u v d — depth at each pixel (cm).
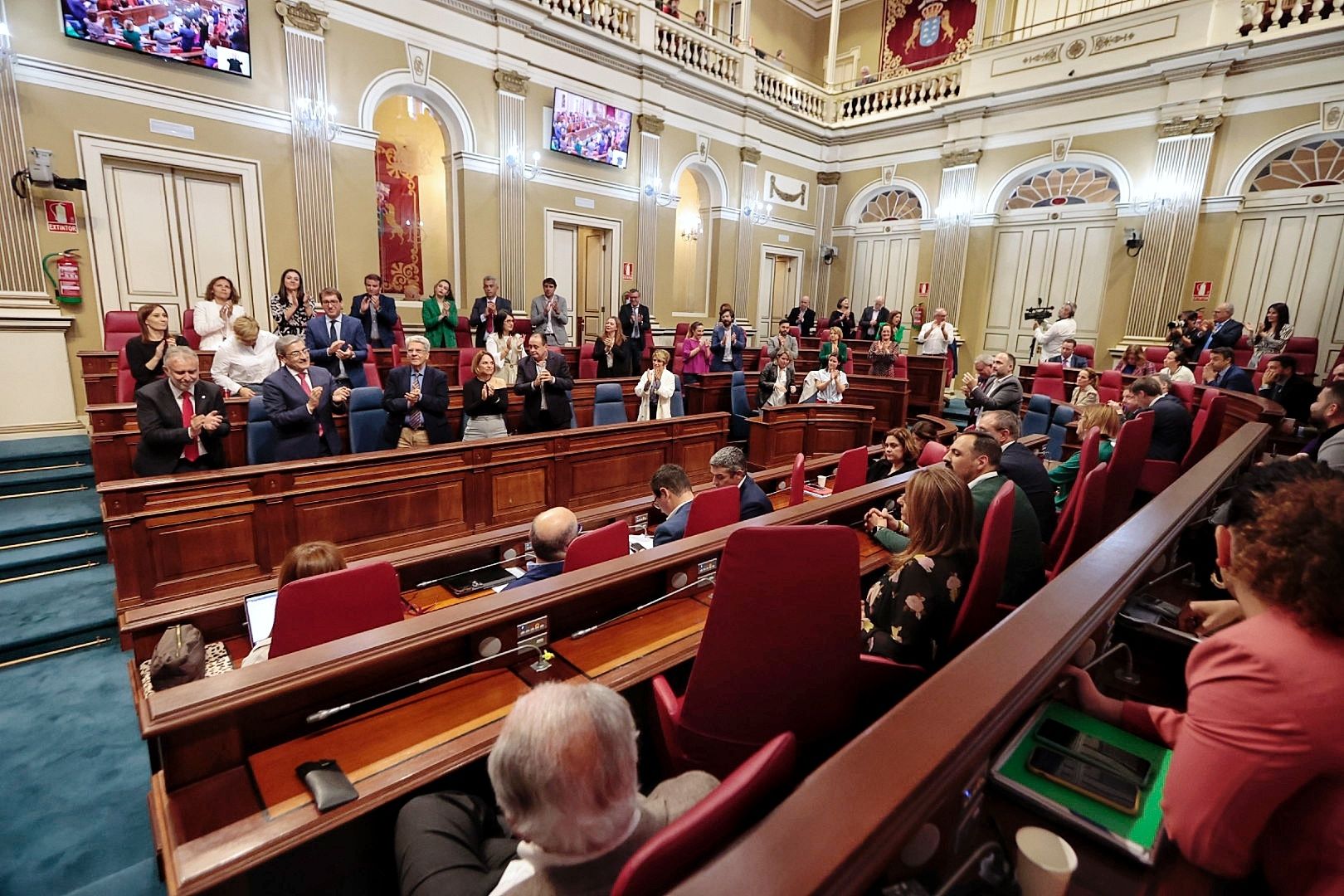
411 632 145
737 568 130
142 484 280
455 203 807
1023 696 91
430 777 128
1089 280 982
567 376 539
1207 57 828
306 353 398
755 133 1098
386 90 716
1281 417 383
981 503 222
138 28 562
